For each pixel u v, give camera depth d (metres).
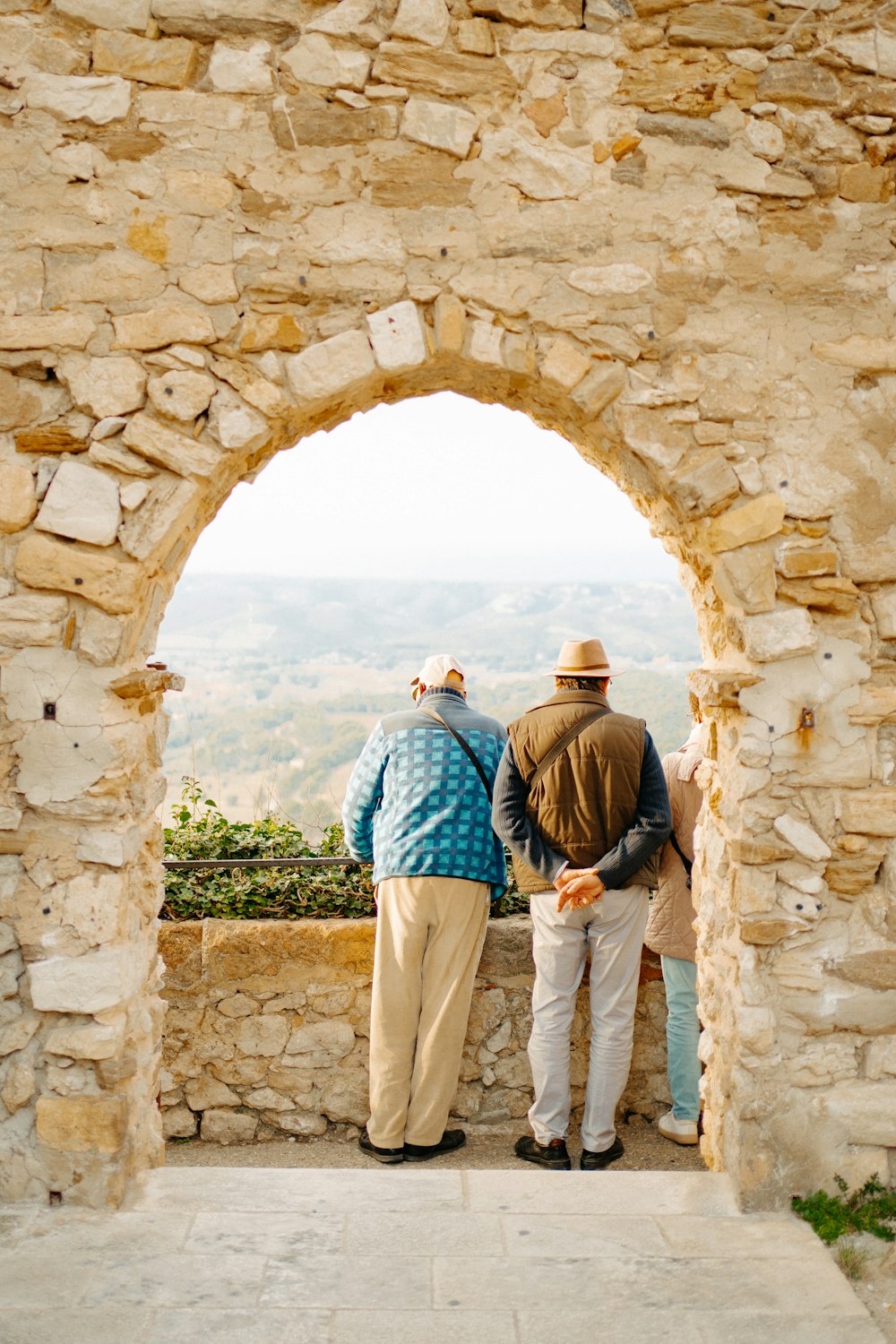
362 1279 2.81
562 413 3.56
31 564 3.18
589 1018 4.18
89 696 3.19
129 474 3.21
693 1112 4.05
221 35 3.21
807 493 3.30
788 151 3.32
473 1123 4.18
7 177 3.20
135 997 3.38
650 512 3.80
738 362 3.30
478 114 3.26
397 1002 3.92
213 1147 4.12
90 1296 2.72
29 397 3.21
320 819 4.76
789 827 3.27
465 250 3.26
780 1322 2.65
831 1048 3.26
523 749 3.78
